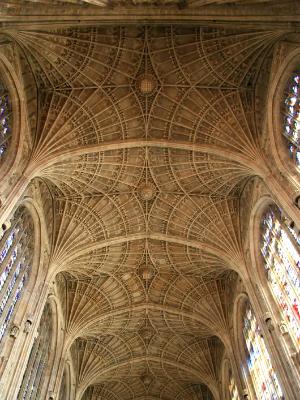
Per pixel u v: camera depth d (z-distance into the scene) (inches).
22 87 815.7
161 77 885.8
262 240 956.6
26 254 922.1
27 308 861.8
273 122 817.5
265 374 905.5
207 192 1043.3
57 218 1043.3
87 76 870.4
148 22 693.3
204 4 626.5
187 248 1133.7
